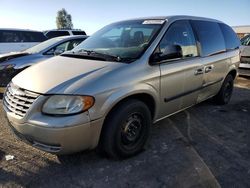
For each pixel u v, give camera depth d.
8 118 3.21
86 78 3.05
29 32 11.31
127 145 3.44
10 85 3.44
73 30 15.61
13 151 3.66
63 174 3.17
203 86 4.70
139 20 4.38
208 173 3.21
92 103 2.92
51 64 3.59
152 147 3.84
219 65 5.12
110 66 3.29
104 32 4.44
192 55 4.35
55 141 2.86
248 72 8.84
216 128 4.60
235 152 3.75
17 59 6.39
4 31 10.66
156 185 2.98
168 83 3.81
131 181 3.05
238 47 6.02
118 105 3.23
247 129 4.59
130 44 3.84
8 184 2.97
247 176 3.17
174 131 4.42
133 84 3.28
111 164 3.37
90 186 2.96
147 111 3.56
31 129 2.92
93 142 3.06
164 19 4.17
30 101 2.98
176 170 3.27
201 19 4.90
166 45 3.86
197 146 3.91
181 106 4.30
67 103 2.86
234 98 6.58
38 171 3.22
